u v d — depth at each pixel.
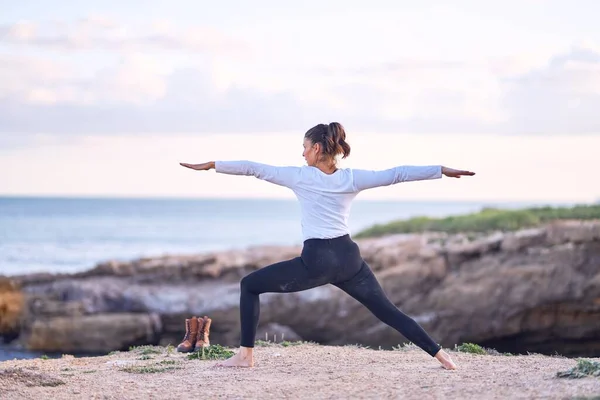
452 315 26.33
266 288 6.02
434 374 5.86
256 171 5.84
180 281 28.38
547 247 26.81
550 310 26.09
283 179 5.82
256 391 5.38
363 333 25.73
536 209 33.06
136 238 75.00
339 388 5.39
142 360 7.52
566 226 26.86
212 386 5.63
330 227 5.76
